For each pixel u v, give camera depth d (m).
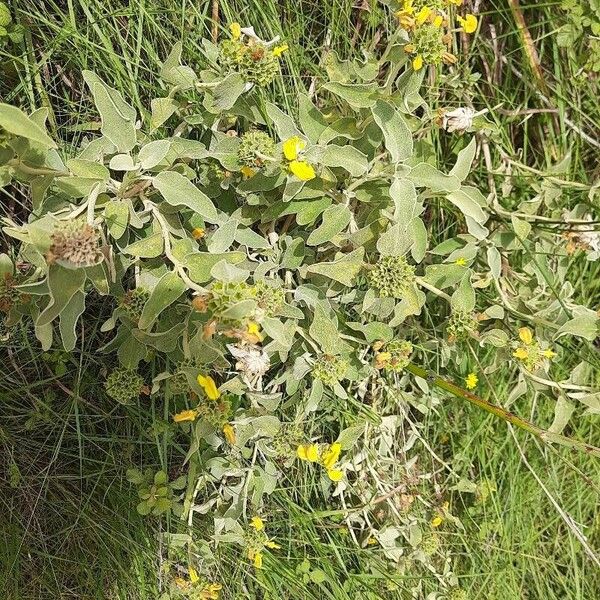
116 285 0.51
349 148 0.48
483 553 0.80
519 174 0.71
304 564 0.70
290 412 0.66
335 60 0.54
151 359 0.58
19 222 0.60
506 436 0.79
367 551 0.71
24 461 0.65
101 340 0.62
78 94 0.59
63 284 0.40
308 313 0.57
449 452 0.79
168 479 0.67
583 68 0.73
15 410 0.63
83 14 0.56
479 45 0.72
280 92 0.60
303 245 0.54
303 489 0.69
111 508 0.66
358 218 0.58
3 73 0.56
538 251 0.65
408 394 0.69
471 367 0.75
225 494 0.62
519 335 0.59
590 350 0.75
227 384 0.51
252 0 0.58
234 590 0.70
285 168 0.47
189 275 0.44
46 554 0.66
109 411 0.64
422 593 0.76
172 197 0.45
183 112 0.57
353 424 0.66
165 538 0.67
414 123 0.58
